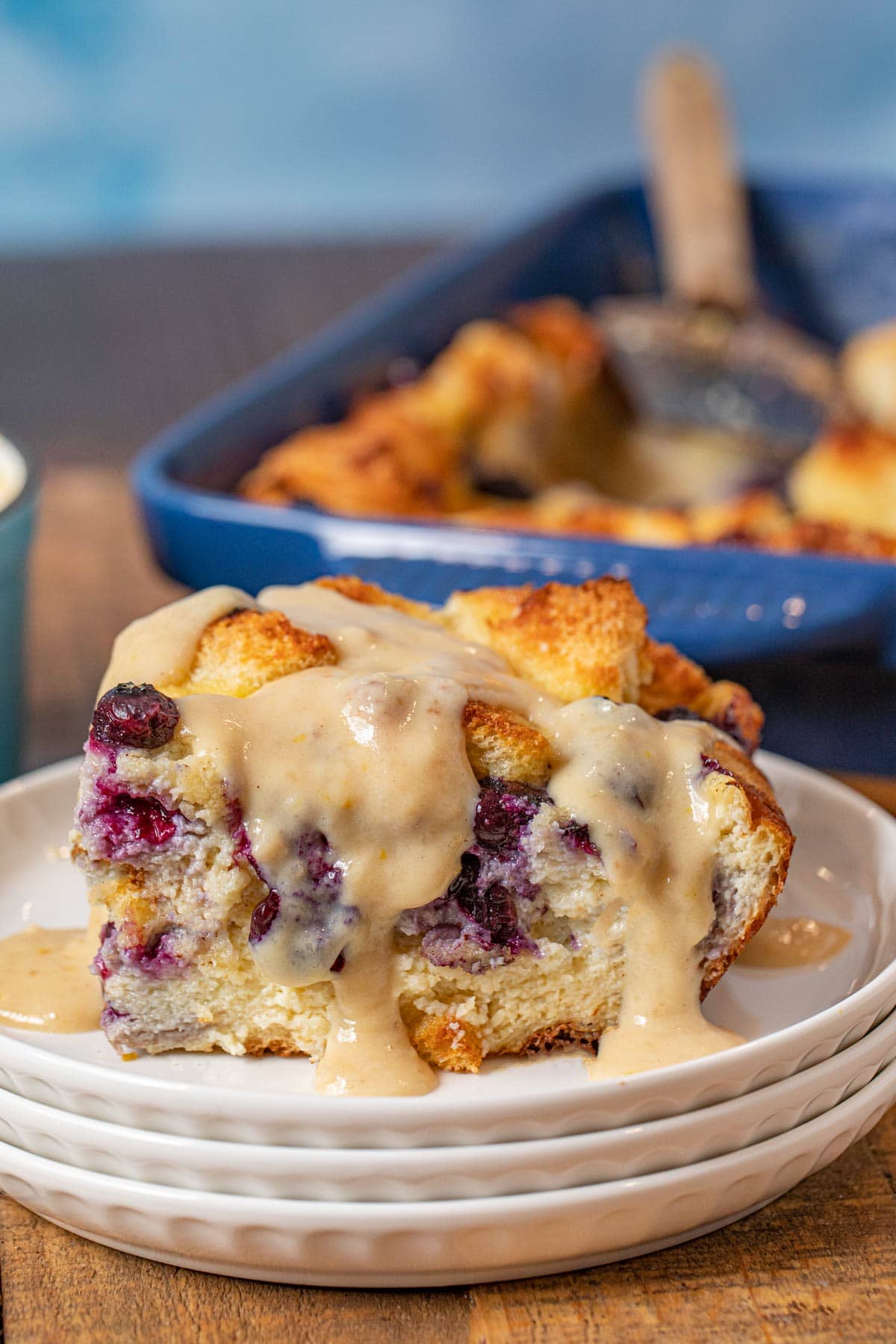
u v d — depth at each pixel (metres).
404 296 0.85
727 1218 0.51
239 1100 0.49
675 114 0.88
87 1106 0.50
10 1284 0.50
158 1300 0.50
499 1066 0.53
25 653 0.63
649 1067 0.52
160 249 1.20
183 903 0.52
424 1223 0.49
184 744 0.52
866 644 0.63
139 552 0.78
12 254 1.19
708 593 0.63
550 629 0.55
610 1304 0.50
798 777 0.59
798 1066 0.50
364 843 0.52
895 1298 0.50
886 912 0.56
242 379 0.98
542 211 0.97
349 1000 0.52
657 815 0.52
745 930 0.53
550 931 0.53
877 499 0.74
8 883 0.57
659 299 0.99
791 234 0.95
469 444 0.79
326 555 0.66
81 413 0.94
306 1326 0.49
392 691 0.52
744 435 0.86
